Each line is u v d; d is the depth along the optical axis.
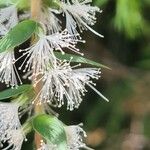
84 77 0.18
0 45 0.16
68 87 0.18
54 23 0.17
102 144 0.33
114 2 0.31
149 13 0.31
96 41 0.34
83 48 0.34
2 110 0.18
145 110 0.33
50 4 0.17
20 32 0.16
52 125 0.17
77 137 0.18
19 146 0.18
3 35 0.18
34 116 0.17
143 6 0.30
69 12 0.18
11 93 0.17
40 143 0.17
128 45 0.35
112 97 0.33
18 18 0.18
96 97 0.34
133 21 0.29
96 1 0.27
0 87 0.29
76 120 0.33
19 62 0.20
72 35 0.17
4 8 0.18
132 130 0.33
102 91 0.34
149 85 0.34
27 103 0.18
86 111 0.33
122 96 0.33
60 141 0.16
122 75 0.34
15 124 0.18
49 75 0.17
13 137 0.18
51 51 0.17
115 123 0.33
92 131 0.33
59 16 0.21
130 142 0.33
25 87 0.17
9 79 0.17
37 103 0.17
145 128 0.33
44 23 0.17
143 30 0.31
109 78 0.34
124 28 0.31
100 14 0.32
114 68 0.34
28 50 0.18
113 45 0.34
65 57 0.17
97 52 0.34
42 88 0.17
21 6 0.18
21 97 0.18
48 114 0.18
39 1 0.17
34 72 0.17
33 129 0.18
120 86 0.34
